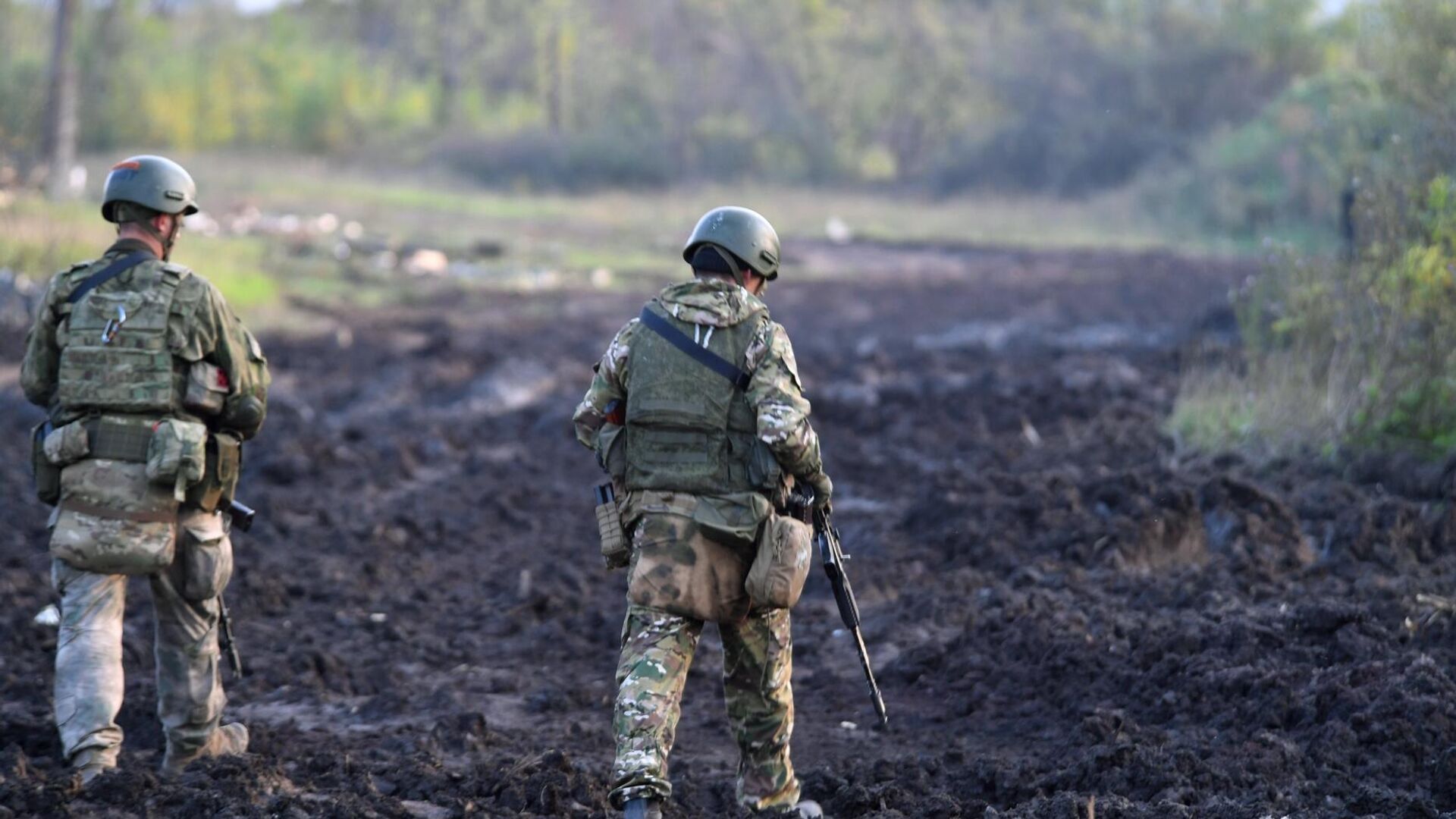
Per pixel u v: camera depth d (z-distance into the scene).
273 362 58.66
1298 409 35.53
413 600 30.09
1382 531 28.88
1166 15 192.00
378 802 17.50
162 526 17.78
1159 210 142.25
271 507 36.75
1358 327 35.69
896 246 126.31
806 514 16.12
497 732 21.98
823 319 75.38
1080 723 20.41
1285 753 18.28
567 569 31.58
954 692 23.52
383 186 162.00
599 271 94.31
